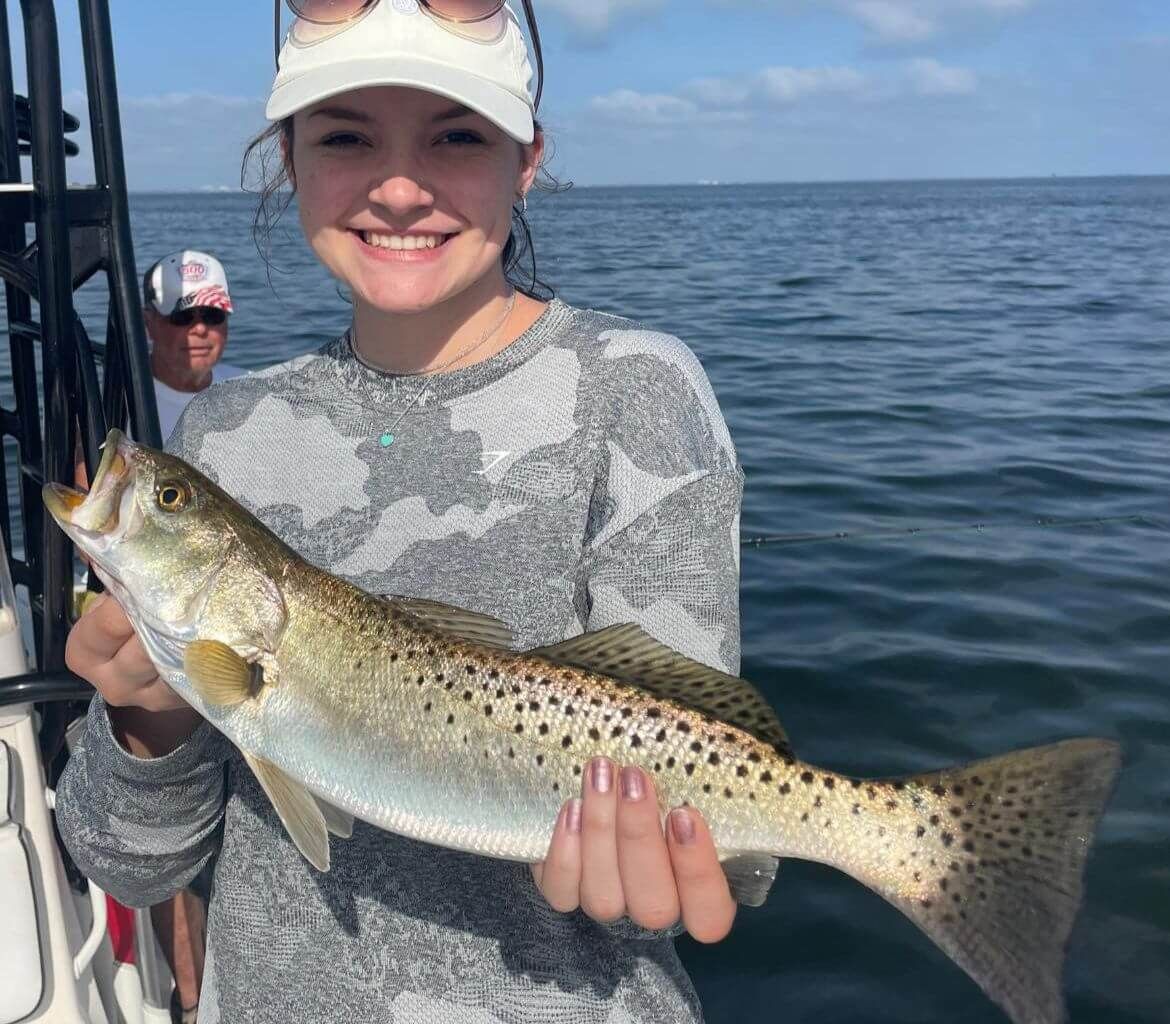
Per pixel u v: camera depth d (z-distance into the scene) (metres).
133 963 1.03
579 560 0.63
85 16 0.96
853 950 1.39
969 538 2.72
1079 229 19.84
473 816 0.62
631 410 0.63
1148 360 5.26
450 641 0.63
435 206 0.63
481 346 0.67
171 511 0.66
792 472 3.26
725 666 0.61
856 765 1.75
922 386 4.56
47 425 0.92
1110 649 2.12
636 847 0.53
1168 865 1.49
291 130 0.73
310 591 0.65
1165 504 2.99
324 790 0.64
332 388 0.69
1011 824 0.58
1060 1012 0.55
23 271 0.95
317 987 0.63
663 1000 0.63
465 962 0.61
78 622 0.66
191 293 2.03
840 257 12.48
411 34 0.61
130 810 0.67
